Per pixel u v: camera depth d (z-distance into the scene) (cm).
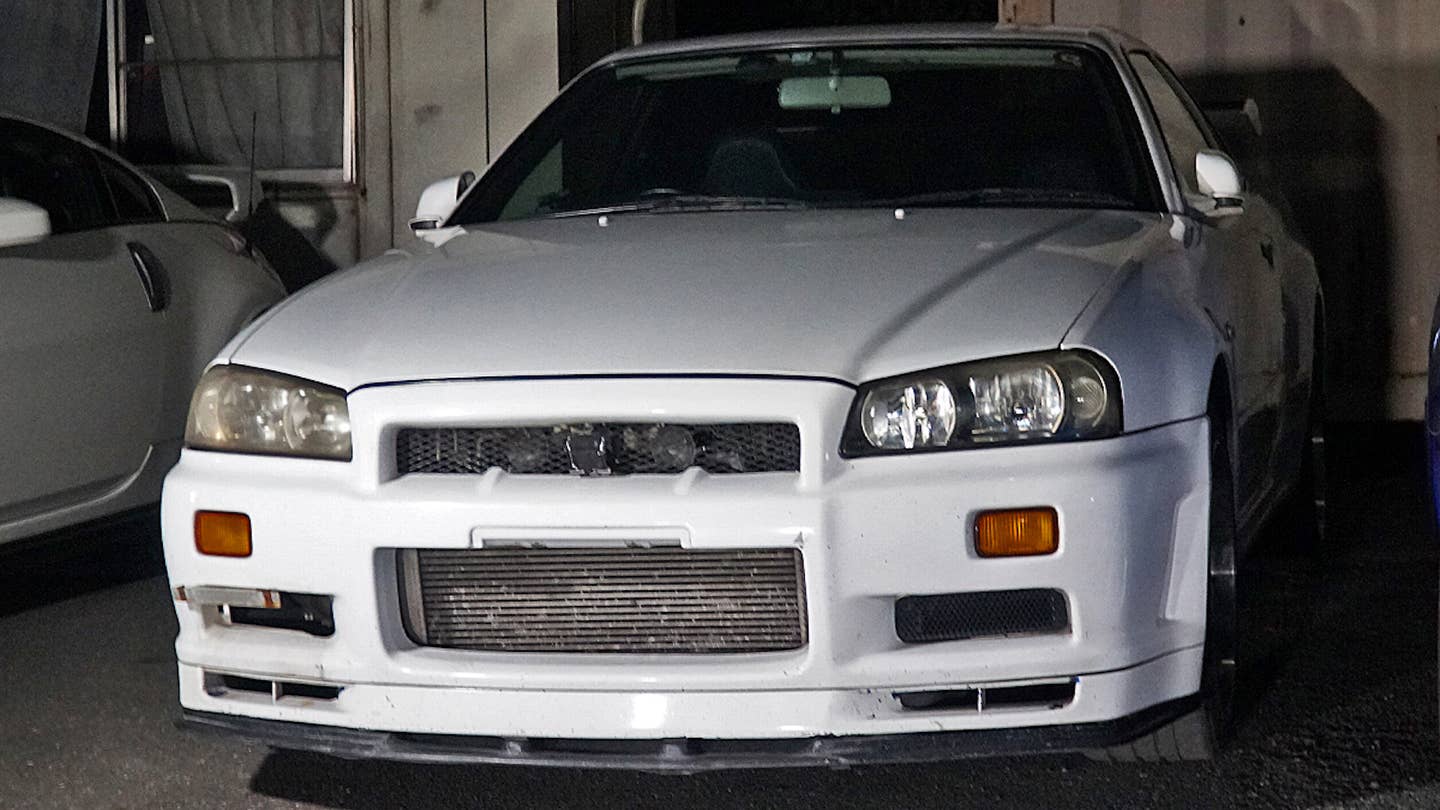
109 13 1023
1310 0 889
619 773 441
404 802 425
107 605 625
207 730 398
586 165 525
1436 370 368
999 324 377
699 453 367
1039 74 524
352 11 987
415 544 370
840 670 361
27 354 571
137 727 488
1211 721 406
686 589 369
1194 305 414
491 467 372
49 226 559
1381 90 884
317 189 998
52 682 534
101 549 710
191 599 396
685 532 360
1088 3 922
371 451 376
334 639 382
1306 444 629
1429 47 877
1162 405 381
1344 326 894
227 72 1014
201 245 662
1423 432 889
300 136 1008
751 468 366
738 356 371
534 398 368
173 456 633
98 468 600
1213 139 607
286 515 380
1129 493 367
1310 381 610
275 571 382
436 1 976
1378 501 744
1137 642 372
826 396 363
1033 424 367
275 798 431
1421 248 885
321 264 1002
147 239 635
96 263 606
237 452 394
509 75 973
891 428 365
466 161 981
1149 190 490
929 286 395
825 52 542
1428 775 424
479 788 433
